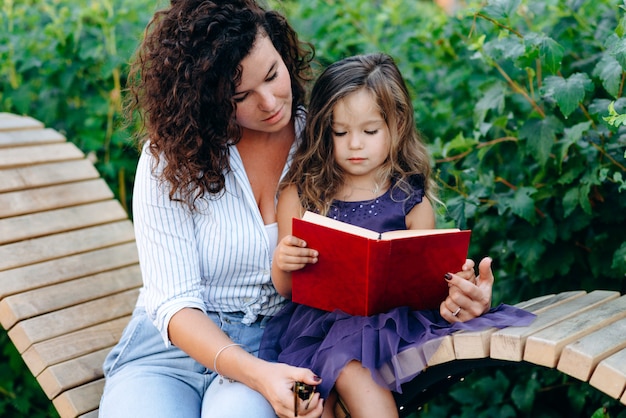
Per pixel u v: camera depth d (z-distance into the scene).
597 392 2.73
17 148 3.00
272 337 2.23
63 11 3.59
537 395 2.99
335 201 2.26
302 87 2.36
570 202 2.57
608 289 2.72
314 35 3.58
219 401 2.01
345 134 2.21
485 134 2.79
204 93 2.05
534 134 2.62
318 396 1.90
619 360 1.73
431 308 2.12
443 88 3.35
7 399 3.36
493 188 2.70
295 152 2.31
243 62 2.01
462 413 3.12
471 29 2.69
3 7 3.78
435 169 2.96
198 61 2.02
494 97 2.76
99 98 3.61
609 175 2.57
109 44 3.53
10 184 2.85
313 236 2.02
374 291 2.01
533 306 2.17
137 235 2.19
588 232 2.72
